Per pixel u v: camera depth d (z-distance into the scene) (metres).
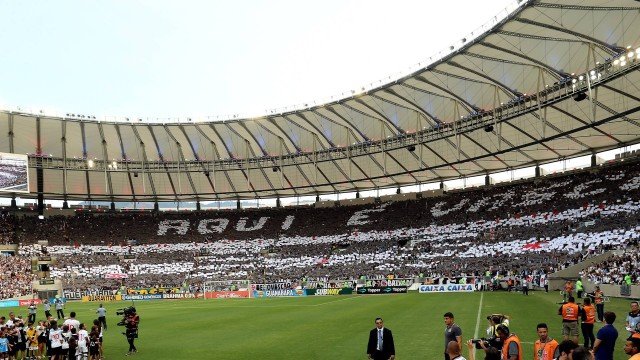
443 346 20.50
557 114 56.09
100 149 78.06
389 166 78.12
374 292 63.34
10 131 71.25
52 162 76.69
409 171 78.31
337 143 72.75
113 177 86.75
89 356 20.78
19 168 67.44
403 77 55.62
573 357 7.95
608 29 40.75
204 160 80.81
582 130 59.47
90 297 70.69
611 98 50.41
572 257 55.34
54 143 75.31
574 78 47.53
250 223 94.88
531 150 69.00
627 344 9.79
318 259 79.69
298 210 96.88
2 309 57.47
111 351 23.77
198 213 98.94
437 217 82.38
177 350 22.98
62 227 89.19
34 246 82.56
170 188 90.19
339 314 36.34
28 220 88.12
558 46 44.97
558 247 60.16
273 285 69.94
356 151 72.31
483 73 51.88
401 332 24.98
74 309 53.53
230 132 75.56
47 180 84.44
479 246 69.69
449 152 71.06
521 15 42.22
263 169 84.56
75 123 73.06
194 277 78.25
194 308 48.56
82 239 87.88
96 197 91.88
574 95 47.94
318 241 85.69
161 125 74.81
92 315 45.22
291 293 66.38
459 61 51.00
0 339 22.06
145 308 51.00
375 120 66.81
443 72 53.50
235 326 31.58
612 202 64.12
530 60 47.66
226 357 20.55
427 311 35.03
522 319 28.02
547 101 50.84
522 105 53.97
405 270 68.94
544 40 44.78
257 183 88.38
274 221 94.62
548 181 77.88
